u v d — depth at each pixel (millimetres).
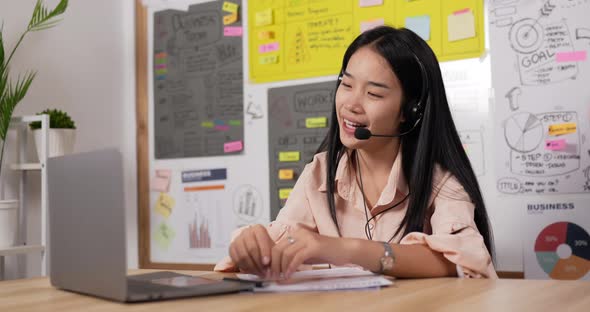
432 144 1228
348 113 1211
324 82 2467
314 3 2498
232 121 2691
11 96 2215
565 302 654
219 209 2707
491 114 2148
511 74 2119
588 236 1996
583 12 2016
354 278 838
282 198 2547
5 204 2123
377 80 1186
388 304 658
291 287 769
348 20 2420
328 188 1316
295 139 2529
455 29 2209
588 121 2004
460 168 1234
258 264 874
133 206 2904
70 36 2707
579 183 2012
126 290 679
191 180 2783
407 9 2297
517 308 621
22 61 2504
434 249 943
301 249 856
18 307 700
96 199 735
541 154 2068
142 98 2922
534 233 2072
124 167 676
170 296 712
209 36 2766
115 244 695
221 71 2729
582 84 2014
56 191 864
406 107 1225
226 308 648
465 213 1120
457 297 700
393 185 1242
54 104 2623
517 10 2111
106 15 2881
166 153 2855
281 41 2572
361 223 1304
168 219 2834
